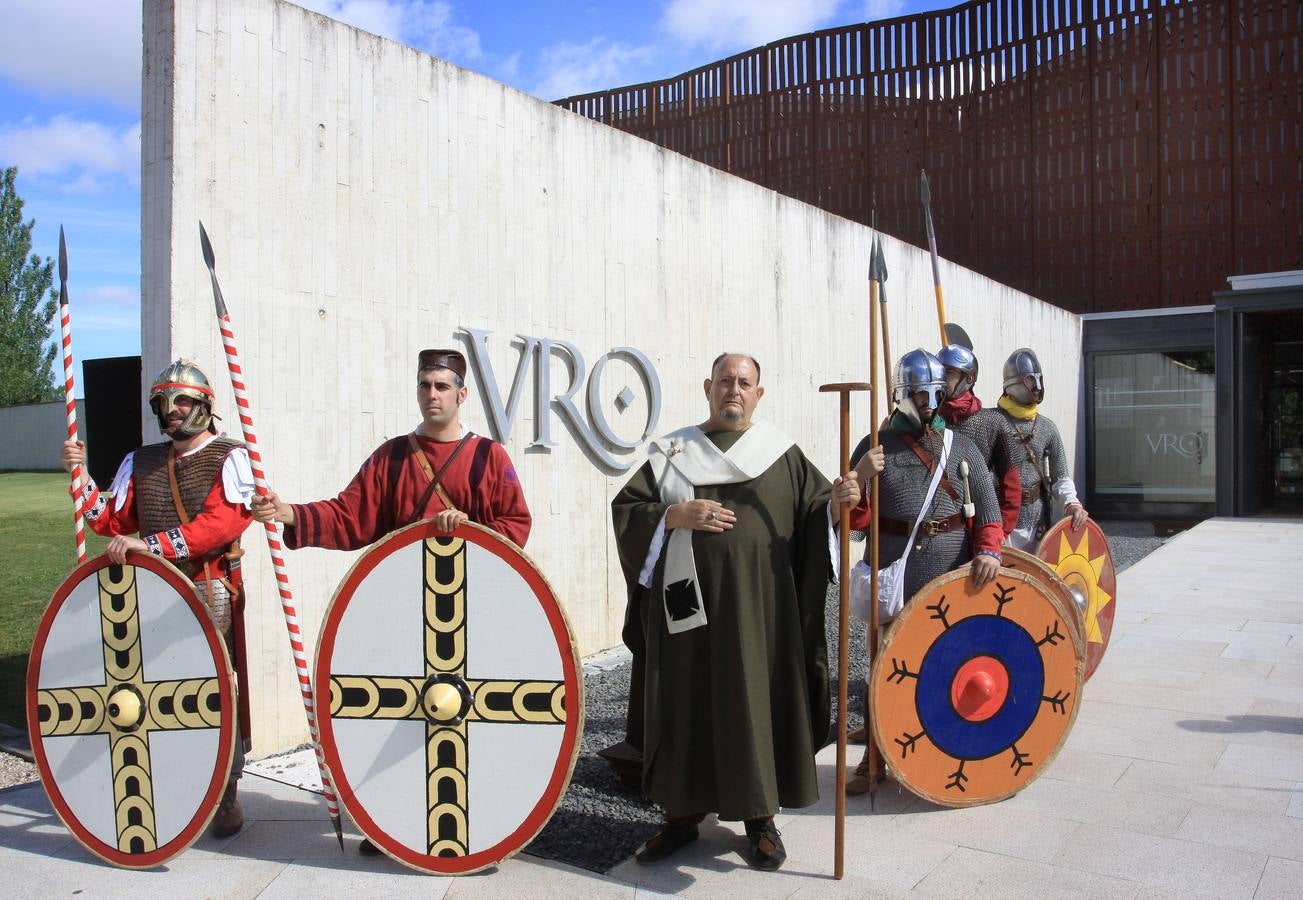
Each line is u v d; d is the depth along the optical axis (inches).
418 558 126.6
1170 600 325.1
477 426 224.1
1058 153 687.7
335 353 193.5
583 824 147.8
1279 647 255.8
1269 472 640.4
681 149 792.9
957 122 714.8
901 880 126.2
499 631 125.7
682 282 294.0
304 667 133.1
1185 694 212.5
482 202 226.1
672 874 129.2
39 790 161.9
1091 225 677.9
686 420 295.3
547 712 125.1
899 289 426.3
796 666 130.9
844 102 732.7
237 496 137.6
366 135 200.1
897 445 155.9
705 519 127.4
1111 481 676.7
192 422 137.7
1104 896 121.1
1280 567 393.4
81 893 124.1
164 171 168.9
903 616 141.2
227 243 175.3
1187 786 158.2
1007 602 146.3
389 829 127.3
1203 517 647.8
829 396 371.6
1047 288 692.1
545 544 244.5
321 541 134.4
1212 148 644.1
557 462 247.4
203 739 126.8
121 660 129.4
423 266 211.5
